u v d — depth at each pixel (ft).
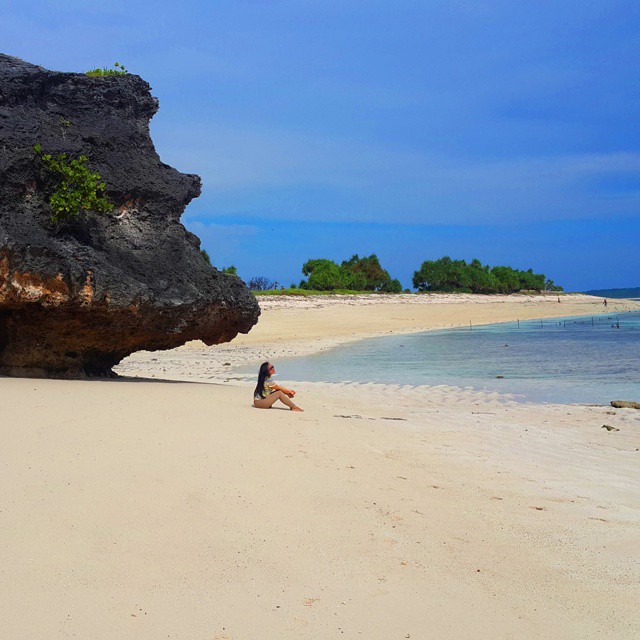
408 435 36.91
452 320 205.36
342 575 16.83
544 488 26.81
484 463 30.76
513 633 14.74
